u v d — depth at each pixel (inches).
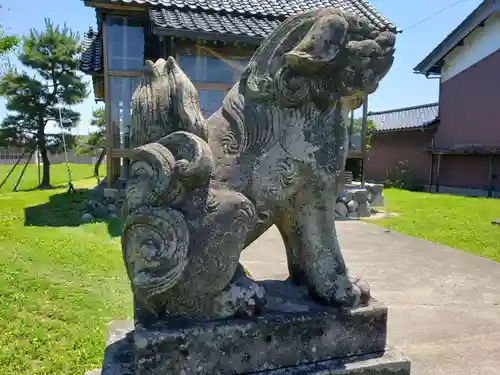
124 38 235.5
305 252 55.9
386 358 53.4
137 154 46.7
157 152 45.9
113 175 270.7
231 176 50.6
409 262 134.8
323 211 54.6
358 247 156.7
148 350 45.9
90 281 121.0
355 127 270.5
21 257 141.5
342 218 243.0
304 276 59.8
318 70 50.1
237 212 48.3
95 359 79.4
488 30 412.8
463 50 439.5
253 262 131.0
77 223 210.5
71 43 390.3
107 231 191.5
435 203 305.0
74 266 134.2
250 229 49.7
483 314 92.0
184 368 47.1
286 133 51.8
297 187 53.2
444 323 87.2
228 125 52.5
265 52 51.9
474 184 437.7
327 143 53.1
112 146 236.5
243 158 51.4
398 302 99.1
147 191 46.1
